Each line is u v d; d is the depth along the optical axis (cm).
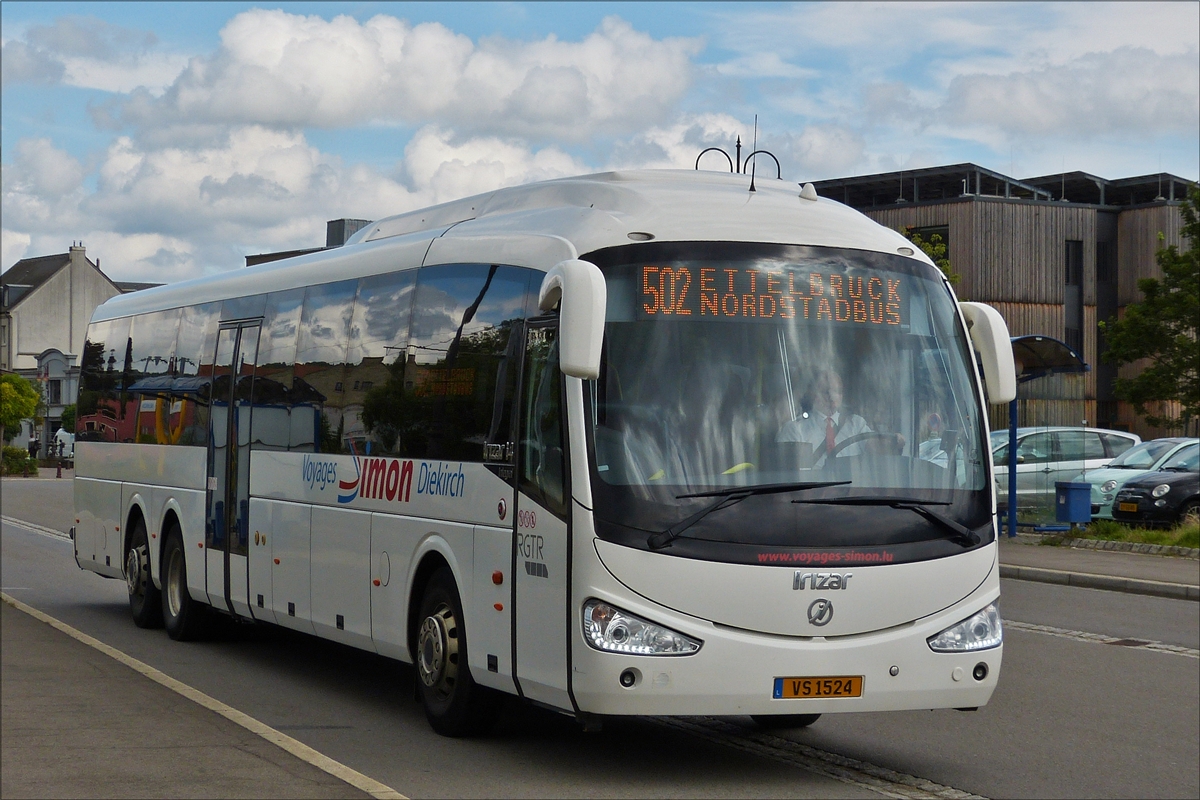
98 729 883
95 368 1711
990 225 5206
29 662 1170
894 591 789
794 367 812
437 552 943
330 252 1211
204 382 1376
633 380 793
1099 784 832
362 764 849
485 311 916
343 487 1077
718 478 780
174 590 1433
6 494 5034
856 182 5662
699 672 760
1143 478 2545
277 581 1188
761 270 828
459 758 869
